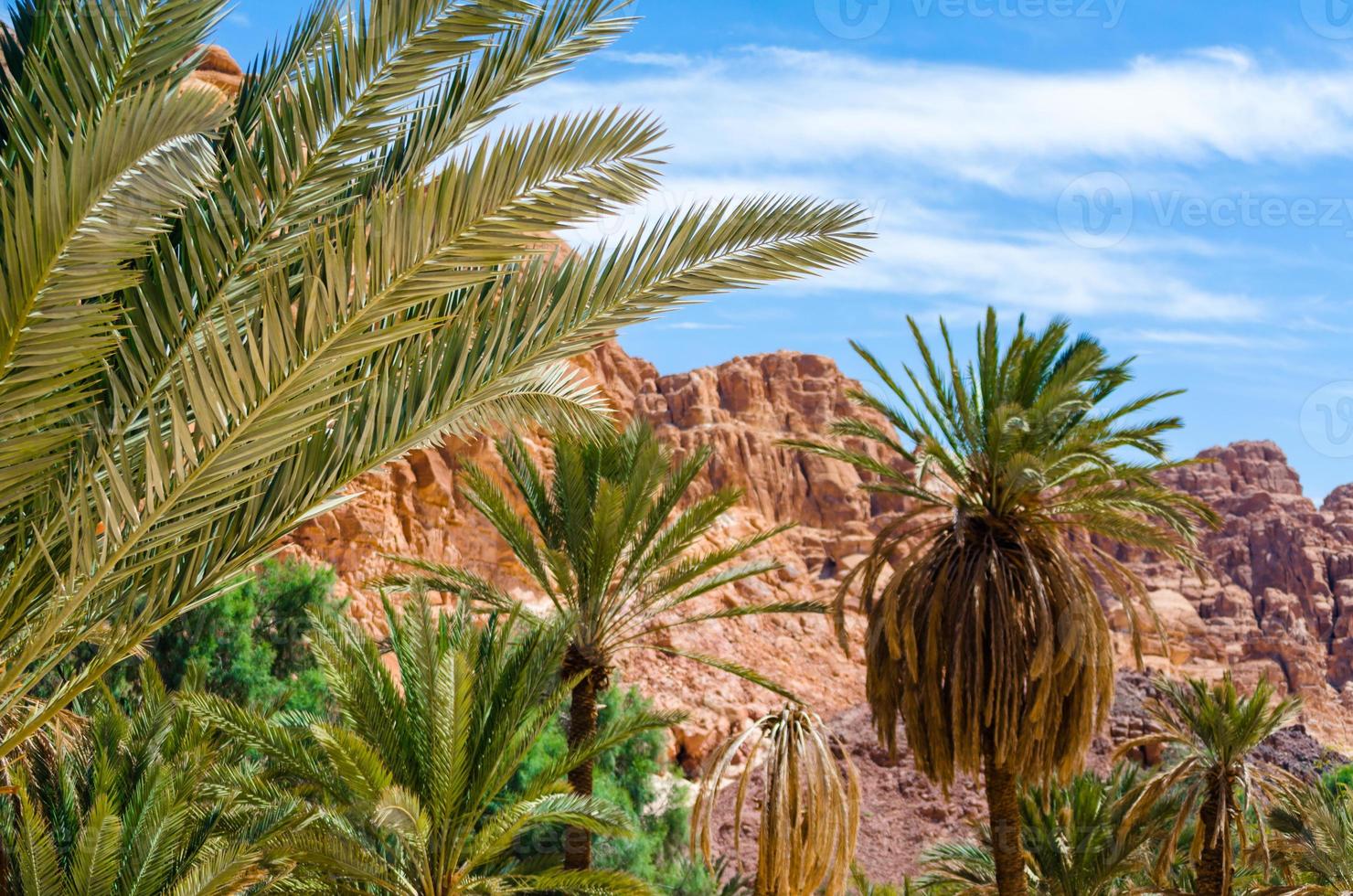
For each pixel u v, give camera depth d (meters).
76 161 3.35
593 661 16.64
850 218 4.93
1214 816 18.88
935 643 16.84
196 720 10.70
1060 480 17.22
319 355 4.16
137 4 4.38
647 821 23.67
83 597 4.27
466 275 4.31
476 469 16.50
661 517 17.25
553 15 4.89
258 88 5.63
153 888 7.88
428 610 11.95
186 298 4.62
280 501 4.85
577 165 4.27
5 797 8.17
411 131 5.17
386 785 10.46
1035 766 16.84
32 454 4.07
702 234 4.95
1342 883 16.95
